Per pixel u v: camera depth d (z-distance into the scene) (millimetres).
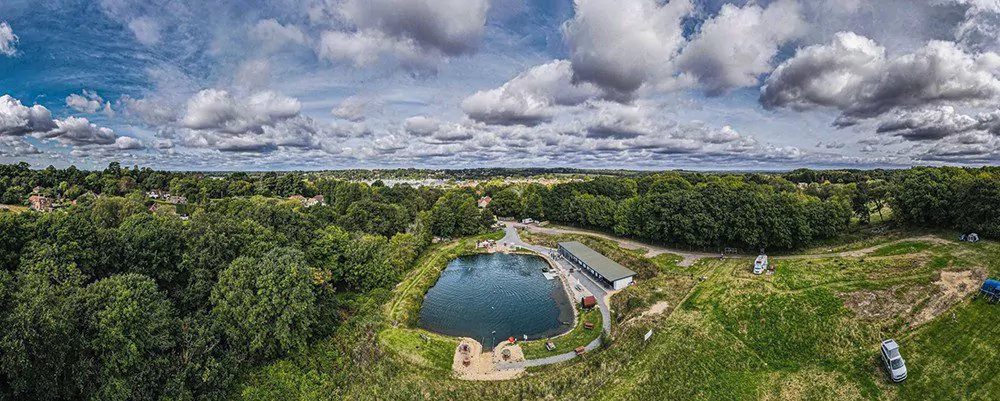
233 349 51906
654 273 86375
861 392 44688
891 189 90375
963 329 49250
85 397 41375
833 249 83125
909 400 42594
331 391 50344
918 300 55219
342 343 60031
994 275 57688
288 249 65312
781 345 53219
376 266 84125
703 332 56031
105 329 42344
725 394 46219
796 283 65000
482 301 82750
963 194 74250
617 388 46938
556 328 69812
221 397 47375
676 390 46562
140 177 184000
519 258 117062
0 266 50156
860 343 50875
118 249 58312
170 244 62750
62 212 59781
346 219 121750
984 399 40625
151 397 43000
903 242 76438
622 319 67000
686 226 94938
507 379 51875
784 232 83938
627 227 114000
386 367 54188
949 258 64438
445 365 55375
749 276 71250
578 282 89500
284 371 51969
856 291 59344
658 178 193000
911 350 48312
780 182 164875
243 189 185375
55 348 39125
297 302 54688
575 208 142375
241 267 57594
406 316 71312
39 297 41250
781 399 45406
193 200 164875
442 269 106250
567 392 48156
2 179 135625
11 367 36438
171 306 54375
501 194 179750
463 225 143625
